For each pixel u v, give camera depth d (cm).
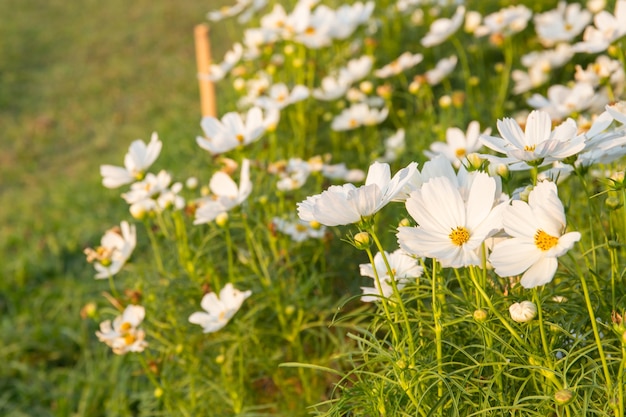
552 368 144
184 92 758
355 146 410
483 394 157
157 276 307
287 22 438
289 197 325
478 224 144
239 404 263
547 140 143
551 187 138
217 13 500
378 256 189
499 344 159
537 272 132
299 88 371
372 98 423
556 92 288
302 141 419
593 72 265
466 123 386
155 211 303
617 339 146
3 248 510
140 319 259
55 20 1035
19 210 570
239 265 304
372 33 491
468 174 163
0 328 409
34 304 428
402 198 160
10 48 939
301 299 278
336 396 255
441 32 391
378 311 184
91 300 402
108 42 939
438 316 150
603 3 378
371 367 177
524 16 395
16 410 354
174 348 274
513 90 401
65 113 758
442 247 143
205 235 320
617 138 152
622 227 199
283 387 272
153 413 289
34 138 710
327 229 294
